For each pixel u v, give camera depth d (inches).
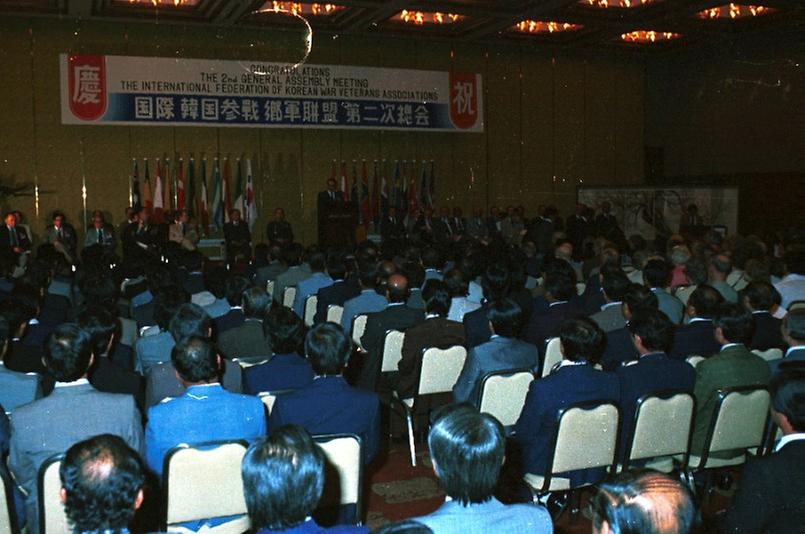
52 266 314.3
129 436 117.9
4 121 523.8
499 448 74.6
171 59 538.0
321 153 614.2
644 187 588.1
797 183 596.7
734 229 546.3
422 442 203.8
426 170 647.1
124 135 555.8
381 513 161.5
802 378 91.4
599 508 51.8
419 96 608.4
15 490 113.3
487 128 666.2
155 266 303.1
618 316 199.3
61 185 540.7
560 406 133.0
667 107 712.4
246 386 151.7
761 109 622.8
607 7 545.6
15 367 171.9
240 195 584.7
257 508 70.8
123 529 71.0
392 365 203.2
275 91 567.2
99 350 157.2
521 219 602.2
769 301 187.0
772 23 567.5
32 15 512.7
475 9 521.0
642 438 138.7
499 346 161.6
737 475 179.5
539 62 682.8
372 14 527.8
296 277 310.7
